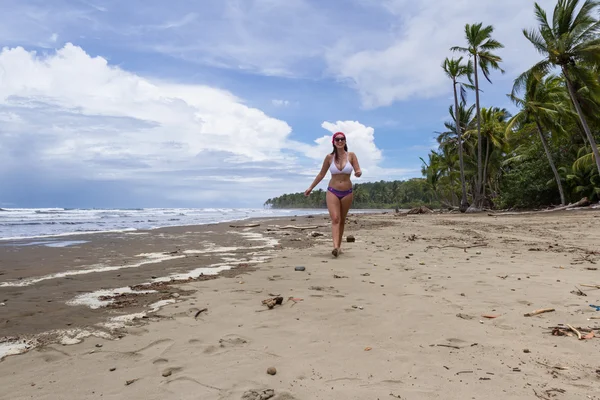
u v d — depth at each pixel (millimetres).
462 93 30266
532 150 30359
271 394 1851
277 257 6738
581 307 3215
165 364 2248
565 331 2652
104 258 6871
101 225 19625
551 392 1815
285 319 3070
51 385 1996
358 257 6438
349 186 6777
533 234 10227
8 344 2592
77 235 12367
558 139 28094
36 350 2486
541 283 4176
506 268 5176
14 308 3477
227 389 1922
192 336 2705
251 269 5473
